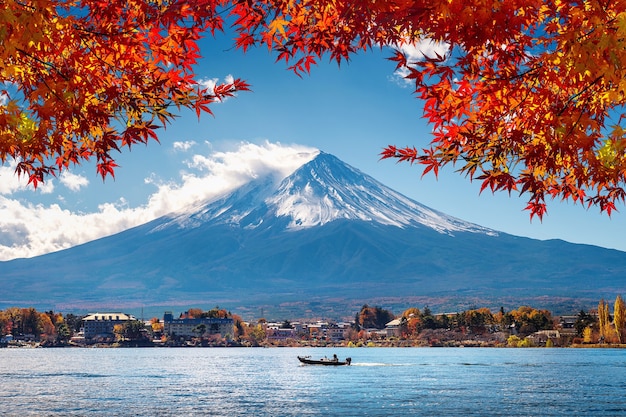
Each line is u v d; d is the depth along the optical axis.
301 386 105.69
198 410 73.94
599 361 173.50
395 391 94.69
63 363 178.75
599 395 86.12
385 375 130.00
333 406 77.12
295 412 72.19
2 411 71.00
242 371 148.25
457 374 130.12
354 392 94.00
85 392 93.44
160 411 72.62
